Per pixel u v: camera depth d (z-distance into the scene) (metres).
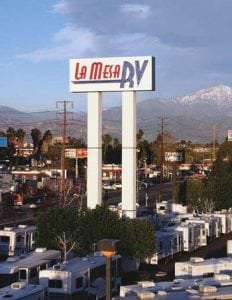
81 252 53.44
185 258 59.28
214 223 72.75
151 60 64.62
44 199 111.44
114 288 41.59
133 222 53.22
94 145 66.06
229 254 50.09
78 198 107.62
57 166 176.25
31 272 40.31
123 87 65.31
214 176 111.62
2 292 32.44
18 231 55.59
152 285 32.09
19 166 178.88
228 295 28.92
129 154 64.12
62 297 36.91
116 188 146.38
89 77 66.56
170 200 121.06
